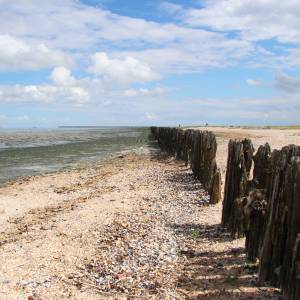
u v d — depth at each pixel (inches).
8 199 745.6
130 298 310.5
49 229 512.4
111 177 943.7
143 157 1365.7
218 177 568.7
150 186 780.6
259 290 294.7
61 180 951.0
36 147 2084.2
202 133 761.6
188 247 404.5
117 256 398.0
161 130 1705.2
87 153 1680.6
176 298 303.3
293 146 282.4
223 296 295.7
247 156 419.8
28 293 330.0
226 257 369.1
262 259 296.8
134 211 578.9
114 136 3353.8
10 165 1315.2
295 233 255.6
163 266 363.9
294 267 247.9
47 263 393.1
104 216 559.2
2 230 534.9
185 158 1009.5
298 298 245.1
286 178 263.7
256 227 334.6
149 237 448.5
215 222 482.9
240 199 401.1
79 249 426.6
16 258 410.0
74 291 329.4
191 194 660.7
